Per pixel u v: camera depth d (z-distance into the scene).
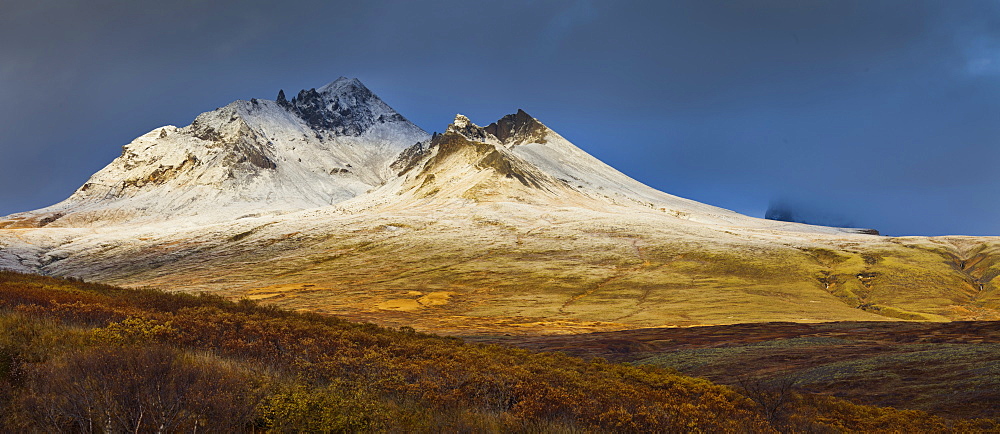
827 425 18.91
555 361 28.23
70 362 11.62
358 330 29.92
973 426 18.83
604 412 16.02
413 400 15.53
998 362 26.89
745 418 18.59
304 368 17.09
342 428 11.73
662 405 18.38
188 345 18.05
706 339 50.41
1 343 13.99
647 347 46.06
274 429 10.98
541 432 13.49
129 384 10.33
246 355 18.11
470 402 16.02
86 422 9.78
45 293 26.28
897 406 23.14
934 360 29.12
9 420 9.46
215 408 10.66
